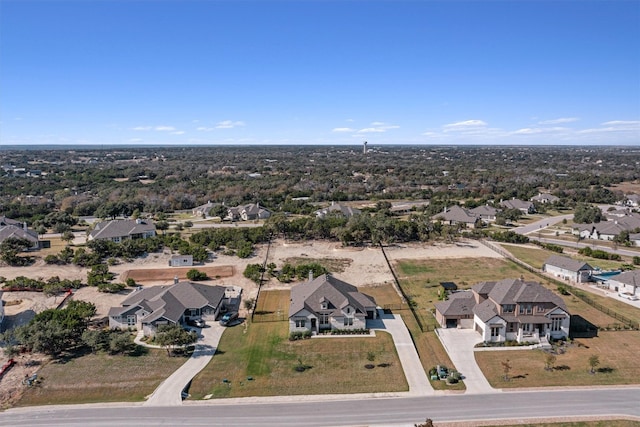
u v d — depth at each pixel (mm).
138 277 87500
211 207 155500
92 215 154875
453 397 46281
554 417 42812
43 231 122812
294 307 63969
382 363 53406
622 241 115125
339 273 90125
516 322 58312
